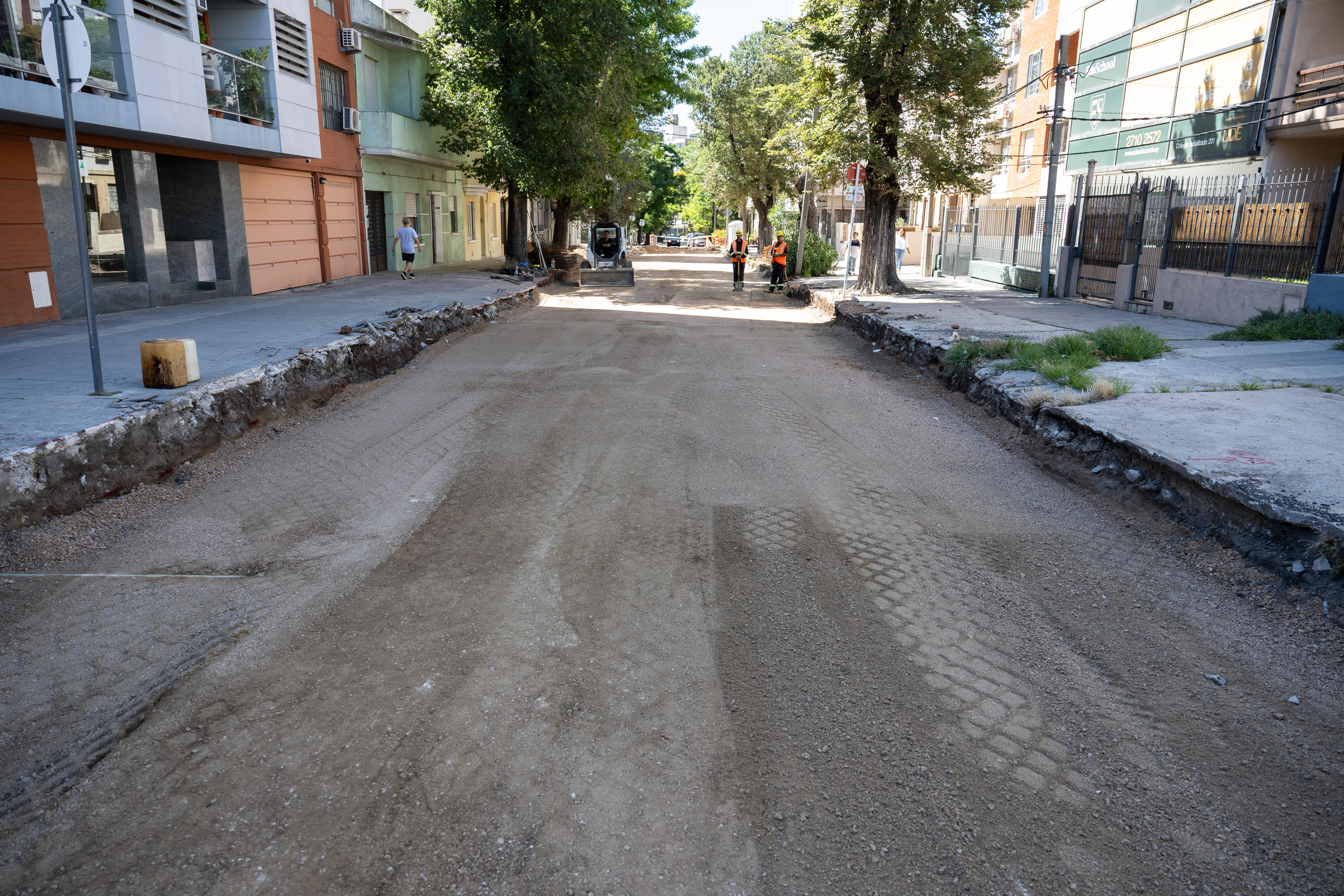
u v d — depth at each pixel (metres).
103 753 3.02
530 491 5.86
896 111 18.97
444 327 13.27
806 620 4.03
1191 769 2.98
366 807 2.75
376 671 3.55
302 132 17.97
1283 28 15.92
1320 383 7.49
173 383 7.00
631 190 45.34
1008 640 3.85
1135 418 6.36
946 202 30.84
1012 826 2.71
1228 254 13.57
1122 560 4.72
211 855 2.54
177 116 13.23
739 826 2.70
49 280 12.28
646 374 10.14
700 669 3.60
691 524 5.25
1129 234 16.58
